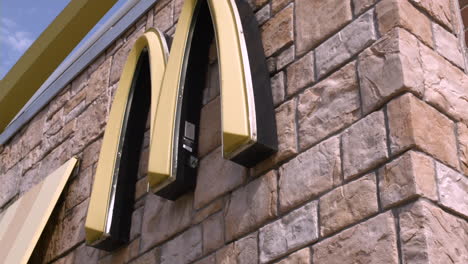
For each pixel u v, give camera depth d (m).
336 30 3.47
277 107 3.60
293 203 3.21
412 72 3.01
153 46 4.66
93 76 6.10
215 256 3.53
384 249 2.68
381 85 3.04
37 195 5.64
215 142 3.96
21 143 6.93
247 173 3.58
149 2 5.71
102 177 4.55
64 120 6.23
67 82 6.48
